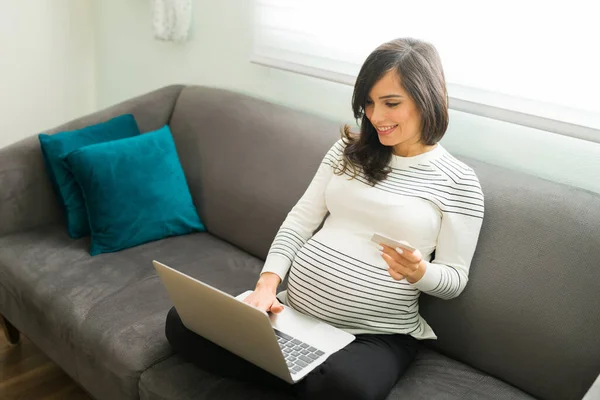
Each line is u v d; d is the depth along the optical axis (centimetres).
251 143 203
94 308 170
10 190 202
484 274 153
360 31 191
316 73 202
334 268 153
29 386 196
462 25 170
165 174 206
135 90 278
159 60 262
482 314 152
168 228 205
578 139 159
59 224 212
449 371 152
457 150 182
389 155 160
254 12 217
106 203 195
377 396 134
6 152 203
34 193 208
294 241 167
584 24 152
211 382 145
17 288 185
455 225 151
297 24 204
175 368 150
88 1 282
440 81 150
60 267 187
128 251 197
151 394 146
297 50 208
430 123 150
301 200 173
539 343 145
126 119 221
